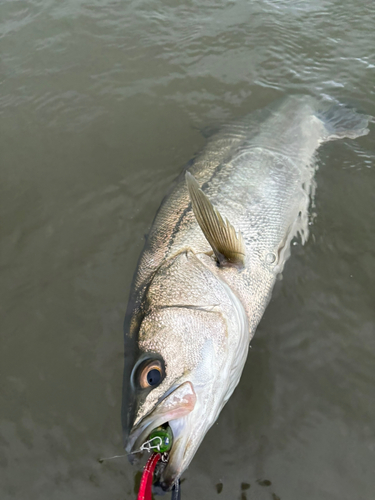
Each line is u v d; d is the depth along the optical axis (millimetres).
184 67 713
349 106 619
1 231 524
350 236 472
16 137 636
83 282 472
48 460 365
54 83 711
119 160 588
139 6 830
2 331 443
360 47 713
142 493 272
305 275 446
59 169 585
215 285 378
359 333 408
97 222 524
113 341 424
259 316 413
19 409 393
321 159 541
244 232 448
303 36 738
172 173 564
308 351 402
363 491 333
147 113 650
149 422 304
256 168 504
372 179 520
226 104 651
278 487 339
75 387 400
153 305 369
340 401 374
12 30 816
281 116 588
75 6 849
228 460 354
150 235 447
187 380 321
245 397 381
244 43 737
